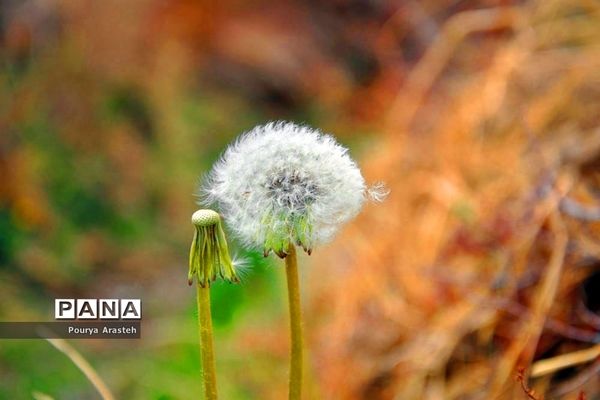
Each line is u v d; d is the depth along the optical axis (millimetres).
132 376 695
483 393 562
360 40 1192
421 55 1076
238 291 756
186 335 737
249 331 707
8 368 715
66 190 961
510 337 570
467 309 588
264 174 411
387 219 721
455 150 715
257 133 429
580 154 616
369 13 1214
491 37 923
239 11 1234
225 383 658
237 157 420
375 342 627
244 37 1213
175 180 1010
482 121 717
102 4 1086
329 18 1235
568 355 542
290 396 427
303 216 408
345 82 1162
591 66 671
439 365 586
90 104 1031
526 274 575
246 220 412
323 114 1141
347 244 725
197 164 1042
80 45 1050
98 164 998
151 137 1053
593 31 741
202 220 398
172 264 909
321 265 737
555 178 600
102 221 958
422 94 864
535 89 713
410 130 823
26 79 1010
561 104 667
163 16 1146
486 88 744
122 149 1020
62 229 924
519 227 595
